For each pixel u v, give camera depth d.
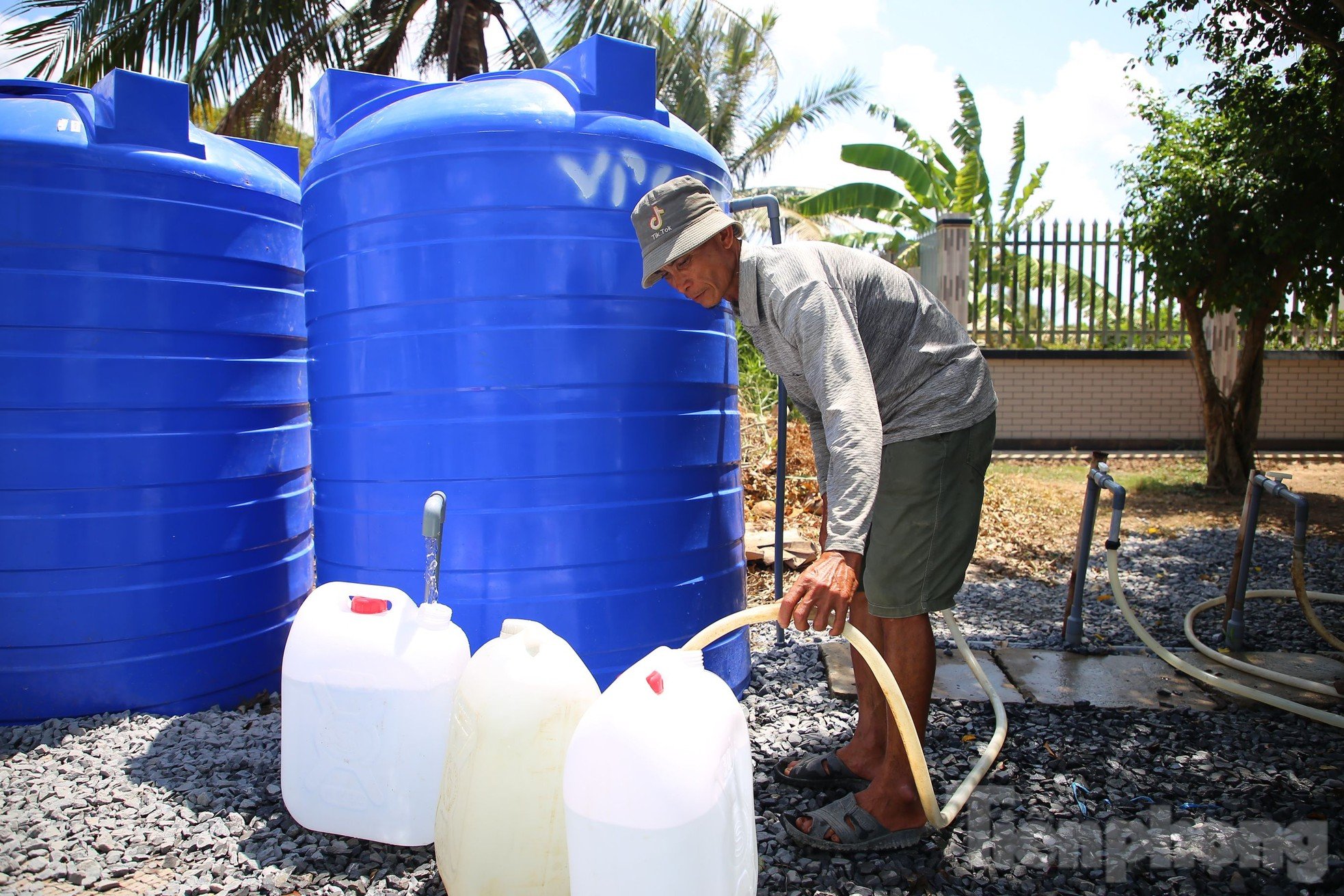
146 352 2.78
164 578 2.87
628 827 1.44
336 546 2.75
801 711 2.90
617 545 2.59
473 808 1.74
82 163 2.65
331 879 1.99
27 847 2.09
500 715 1.73
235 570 3.04
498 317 2.50
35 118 2.66
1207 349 8.10
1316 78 6.14
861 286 2.05
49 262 2.65
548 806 1.75
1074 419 11.70
